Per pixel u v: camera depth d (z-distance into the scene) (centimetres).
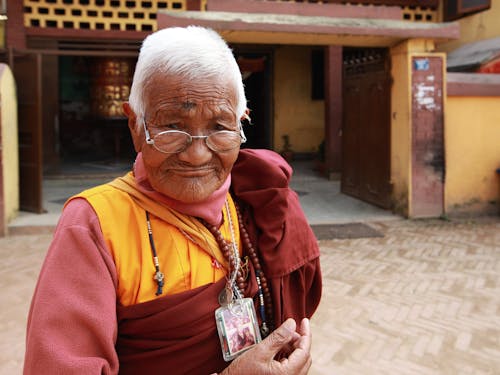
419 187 727
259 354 111
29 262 539
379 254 572
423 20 1194
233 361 113
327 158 1134
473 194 759
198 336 116
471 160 755
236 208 137
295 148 1480
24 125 747
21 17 968
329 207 825
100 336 102
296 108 1469
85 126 1603
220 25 610
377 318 394
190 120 112
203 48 111
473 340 356
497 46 945
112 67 1347
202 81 110
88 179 1109
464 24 1126
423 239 638
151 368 115
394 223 717
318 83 1474
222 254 126
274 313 134
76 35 996
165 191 118
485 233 668
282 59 1448
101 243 112
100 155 1555
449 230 685
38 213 742
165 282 117
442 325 381
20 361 327
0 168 641
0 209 645
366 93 833
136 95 116
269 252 134
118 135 1448
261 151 146
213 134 115
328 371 314
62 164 1324
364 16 700
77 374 95
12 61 724
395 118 742
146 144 115
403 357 332
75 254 108
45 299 103
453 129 744
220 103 112
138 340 115
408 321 388
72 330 100
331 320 389
